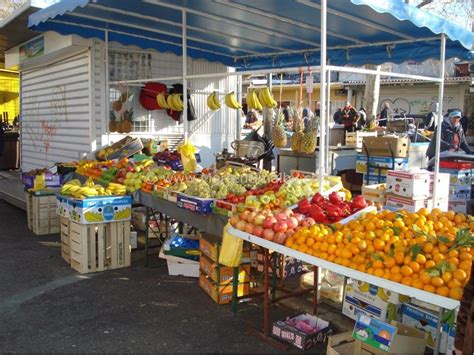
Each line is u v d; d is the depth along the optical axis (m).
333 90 24.28
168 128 10.91
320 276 5.18
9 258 6.88
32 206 8.52
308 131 6.23
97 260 6.34
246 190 5.85
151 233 7.67
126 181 6.82
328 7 5.74
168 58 10.80
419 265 3.15
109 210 6.29
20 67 13.49
